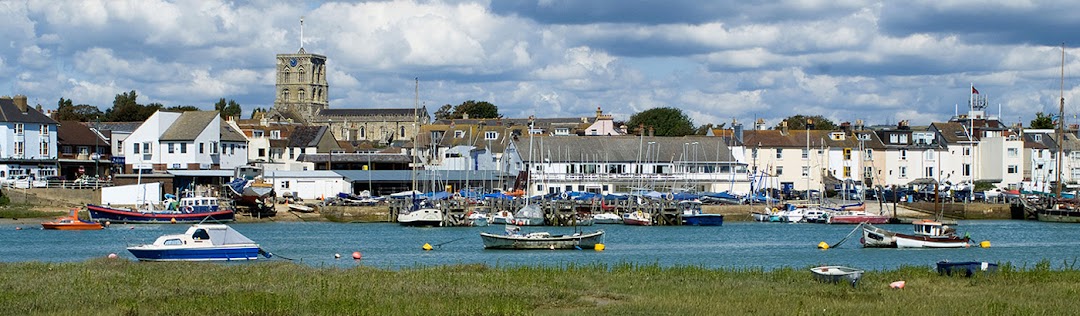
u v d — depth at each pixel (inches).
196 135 6771.7
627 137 7539.4
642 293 2271.2
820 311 2018.9
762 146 7790.4
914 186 7637.8
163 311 1983.3
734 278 2551.7
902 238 4138.8
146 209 5383.9
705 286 2380.7
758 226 5556.1
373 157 7293.3
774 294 2244.1
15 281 2386.8
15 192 5536.4
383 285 2348.7
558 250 3951.8
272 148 7741.1
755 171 7500.0
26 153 6441.9
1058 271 2751.0
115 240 4237.2
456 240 4431.6
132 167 6820.9
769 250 4052.7
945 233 4158.5
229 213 5393.7
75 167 6752.0
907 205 6402.6
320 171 6737.2
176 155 6811.0
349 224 5487.2
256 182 5629.9
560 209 5570.9
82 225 4817.9
